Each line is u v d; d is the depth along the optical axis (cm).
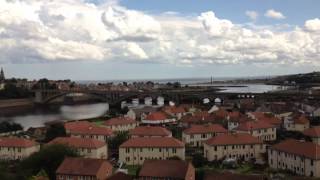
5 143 15888
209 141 15488
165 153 15088
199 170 12731
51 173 12344
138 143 15262
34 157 12688
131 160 15188
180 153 15062
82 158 12238
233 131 18712
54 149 12862
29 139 17725
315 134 16912
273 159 14125
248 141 15412
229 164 14188
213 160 14988
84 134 18350
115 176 11112
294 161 13100
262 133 18588
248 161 14900
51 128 19700
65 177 11844
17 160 15362
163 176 11231
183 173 11131
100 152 15362
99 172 11744
